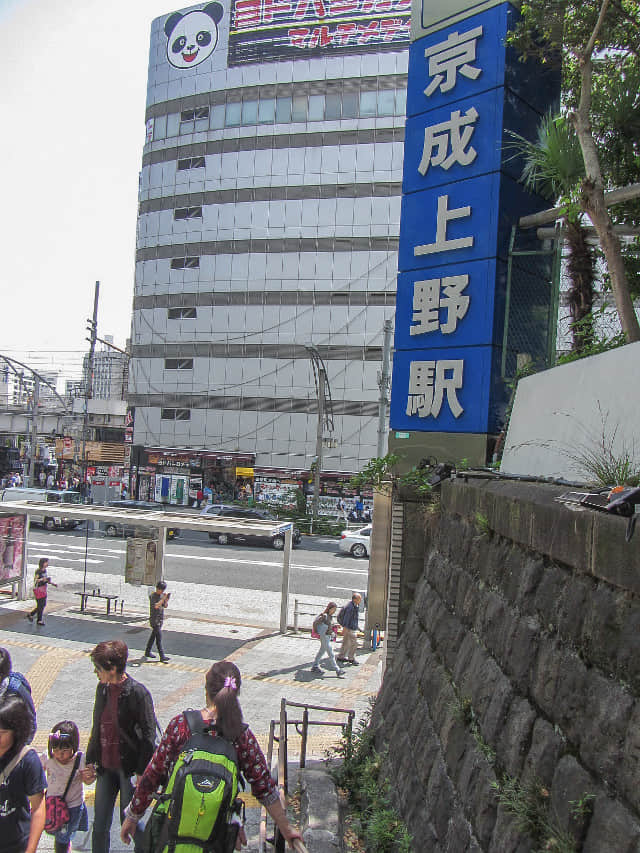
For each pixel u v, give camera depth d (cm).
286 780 588
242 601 1836
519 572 379
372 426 3678
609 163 750
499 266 790
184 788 283
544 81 839
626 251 791
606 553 270
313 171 3819
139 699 432
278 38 3897
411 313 861
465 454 796
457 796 374
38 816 351
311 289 3788
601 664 270
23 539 1720
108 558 2333
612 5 694
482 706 378
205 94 4031
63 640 1380
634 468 389
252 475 3831
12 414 4956
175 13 4134
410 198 874
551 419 563
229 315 3919
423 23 878
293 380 3806
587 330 746
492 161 793
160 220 4103
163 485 4028
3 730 342
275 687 1171
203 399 3956
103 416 5006
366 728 680
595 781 254
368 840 479
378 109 3753
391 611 822
